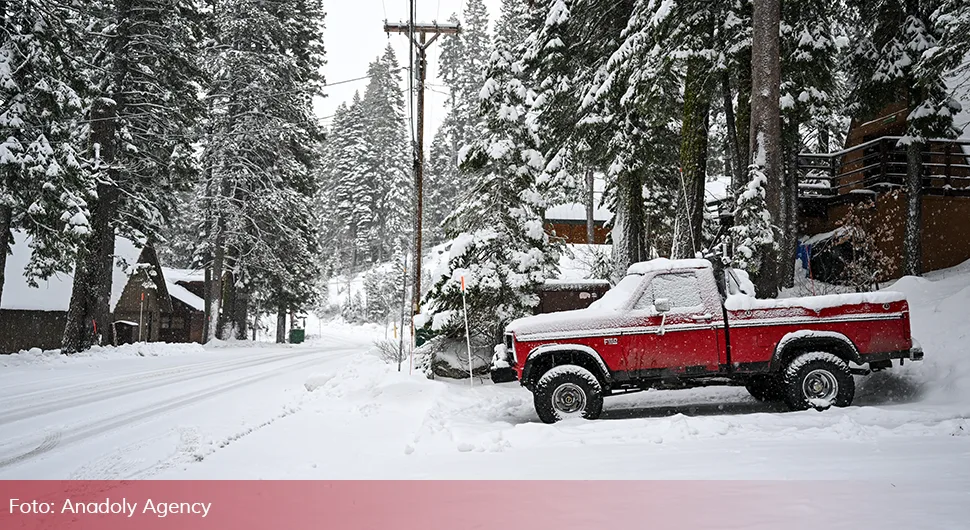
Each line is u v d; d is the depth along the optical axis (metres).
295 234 38.31
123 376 17.31
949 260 18.11
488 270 13.70
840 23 17.64
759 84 12.68
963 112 20.97
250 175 35.47
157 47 26.53
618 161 16.64
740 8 14.82
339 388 12.59
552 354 9.23
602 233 40.53
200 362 22.77
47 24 19.91
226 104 36.06
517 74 14.59
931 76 15.26
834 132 28.55
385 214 84.31
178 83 27.98
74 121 25.16
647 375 9.00
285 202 37.09
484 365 13.73
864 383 10.40
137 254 40.34
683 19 14.77
